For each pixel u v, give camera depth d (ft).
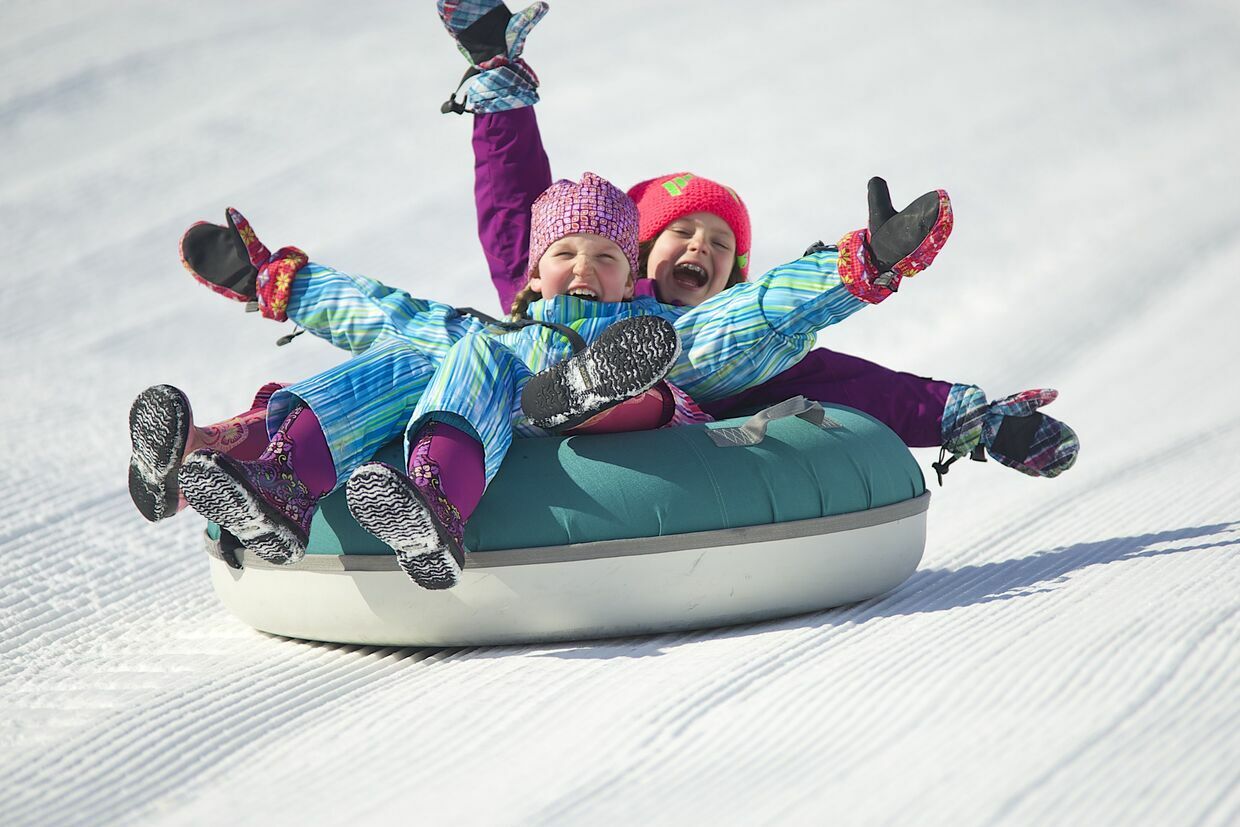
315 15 233.55
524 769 29.40
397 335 46.09
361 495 34.09
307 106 190.49
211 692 37.06
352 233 146.10
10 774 31.60
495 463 39.04
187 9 231.71
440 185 162.40
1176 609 37.04
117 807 29.32
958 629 37.47
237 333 114.73
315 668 39.52
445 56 214.07
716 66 217.36
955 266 142.51
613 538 38.91
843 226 153.48
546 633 39.75
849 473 42.09
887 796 26.35
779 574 40.45
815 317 43.45
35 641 45.57
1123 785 25.85
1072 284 135.85
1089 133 195.31
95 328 114.62
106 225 144.46
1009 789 26.08
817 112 199.52
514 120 54.60
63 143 172.65
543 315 45.47
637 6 247.09
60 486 70.90
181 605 50.70
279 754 31.91
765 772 28.09
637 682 34.83
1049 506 61.05
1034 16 248.93
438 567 35.96
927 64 222.28
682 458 40.14
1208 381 96.78
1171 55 232.94
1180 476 64.34
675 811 26.58
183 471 34.45
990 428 49.24
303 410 39.19
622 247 47.32
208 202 154.51
